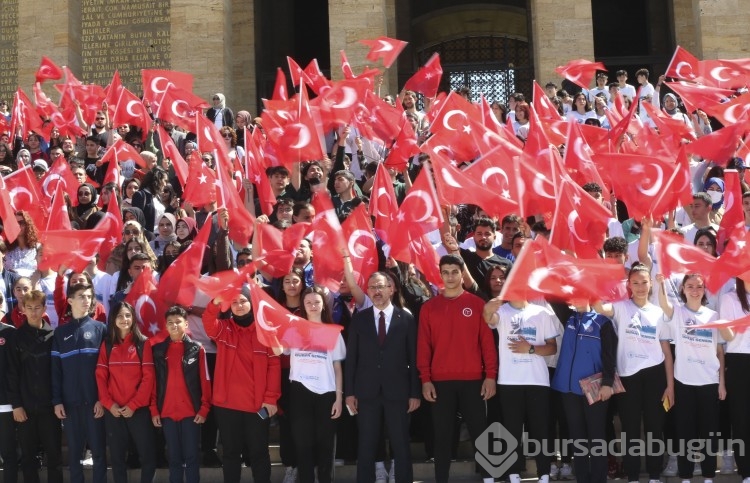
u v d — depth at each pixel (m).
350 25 25.20
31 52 26.45
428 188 12.85
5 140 20.42
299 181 16.62
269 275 12.99
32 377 12.49
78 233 13.40
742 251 11.78
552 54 25.12
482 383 12.01
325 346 11.67
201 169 15.98
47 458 12.70
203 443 13.25
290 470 12.76
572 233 12.36
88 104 21.28
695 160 18.42
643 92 22.80
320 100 17.36
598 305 11.75
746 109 16.27
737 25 24.80
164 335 12.31
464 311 12.00
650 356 11.89
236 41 28.27
